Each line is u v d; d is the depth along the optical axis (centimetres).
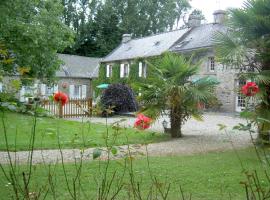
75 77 4169
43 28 2052
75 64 4344
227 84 2497
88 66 4409
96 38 5166
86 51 5203
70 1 5128
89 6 5181
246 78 916
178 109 1161
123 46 3947
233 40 991
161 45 3238
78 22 5175
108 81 3781
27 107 308
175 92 1105
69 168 663
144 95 1138
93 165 690
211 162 749
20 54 1952
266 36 964
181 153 873
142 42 3666
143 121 376
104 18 5109
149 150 911
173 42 3064
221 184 579
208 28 2900
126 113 2158
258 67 984
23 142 948
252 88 404
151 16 5391
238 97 2456
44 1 2131
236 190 545
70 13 5112
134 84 1166
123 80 3425
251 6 969
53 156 793
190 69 1155
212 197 514
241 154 845
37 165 680
